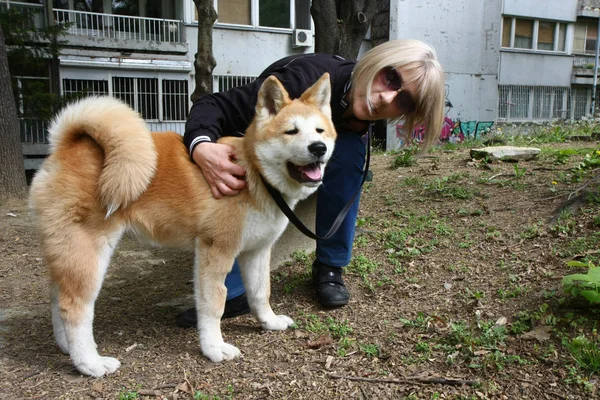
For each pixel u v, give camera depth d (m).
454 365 2.52
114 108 2.65
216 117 2.94
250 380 2.54
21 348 3.02
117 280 4.30
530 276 3.28
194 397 2.38
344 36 7.98
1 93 7.36
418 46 3.06
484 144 10.00
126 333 3.21
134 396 2.41
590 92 23.69
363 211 5.27
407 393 2.35
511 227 4.17
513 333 2.70
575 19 22.36
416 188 5.81
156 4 16.23
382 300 3.39
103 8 15.62
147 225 2.77
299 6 17.39
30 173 13.84
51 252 2.57
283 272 4.11
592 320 2.64
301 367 2.64
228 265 2.79
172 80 16.27
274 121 2.71
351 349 2.79
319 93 2.87
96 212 2.59
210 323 2.78
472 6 19.47
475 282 3.38
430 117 3.16
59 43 13.56
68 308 2.59
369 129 3.51
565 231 3.80
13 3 14.13
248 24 16.61
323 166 2.82
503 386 2.31
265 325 3.15
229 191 2.66
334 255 3.46
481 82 20.44
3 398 2.43
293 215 2.79
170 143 2.89
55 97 12.26
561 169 5.76
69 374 2.68
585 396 2.17
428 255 3.92
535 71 22.06
